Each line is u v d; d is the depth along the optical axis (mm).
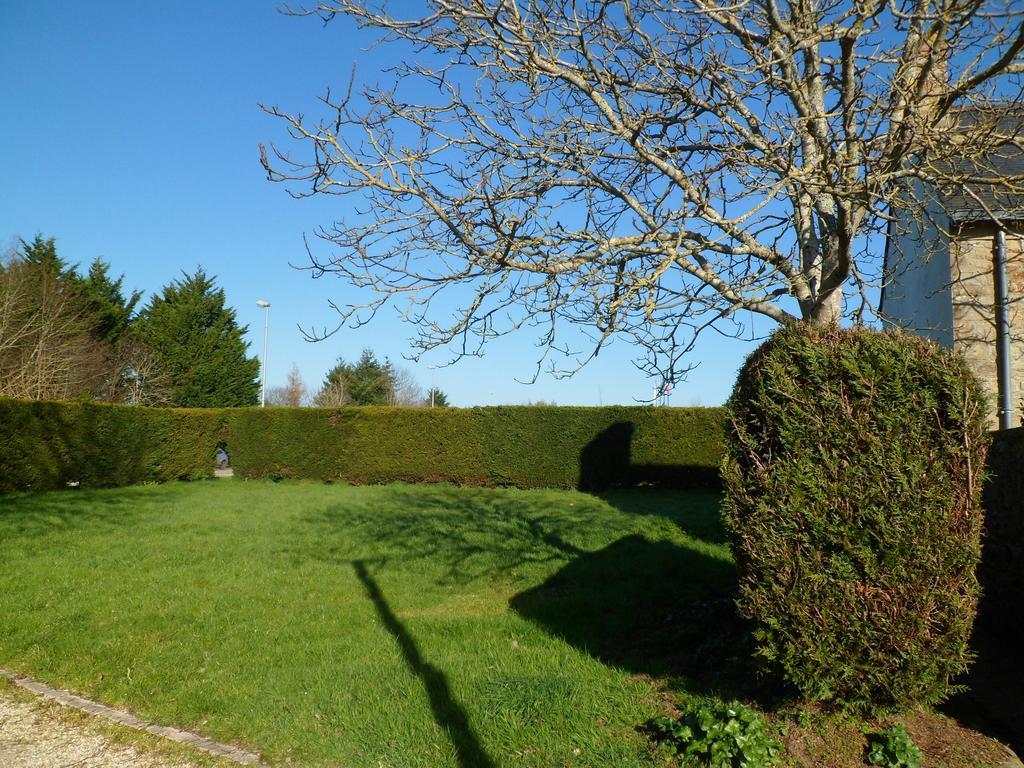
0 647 5355
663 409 17391
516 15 5004
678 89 5020
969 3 3746
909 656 3443
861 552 3492
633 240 4871
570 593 7008
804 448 3629
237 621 6059
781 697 3975
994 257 9211
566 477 17562
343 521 11688
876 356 3602
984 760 3447
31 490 14617
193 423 20172
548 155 5387
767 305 5180
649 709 4090
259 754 3742
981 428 3525
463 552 9016
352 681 4582
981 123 4832
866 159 4484
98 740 3938
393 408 19328
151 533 10430
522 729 3879
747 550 3729
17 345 23984
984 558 5535
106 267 34562
